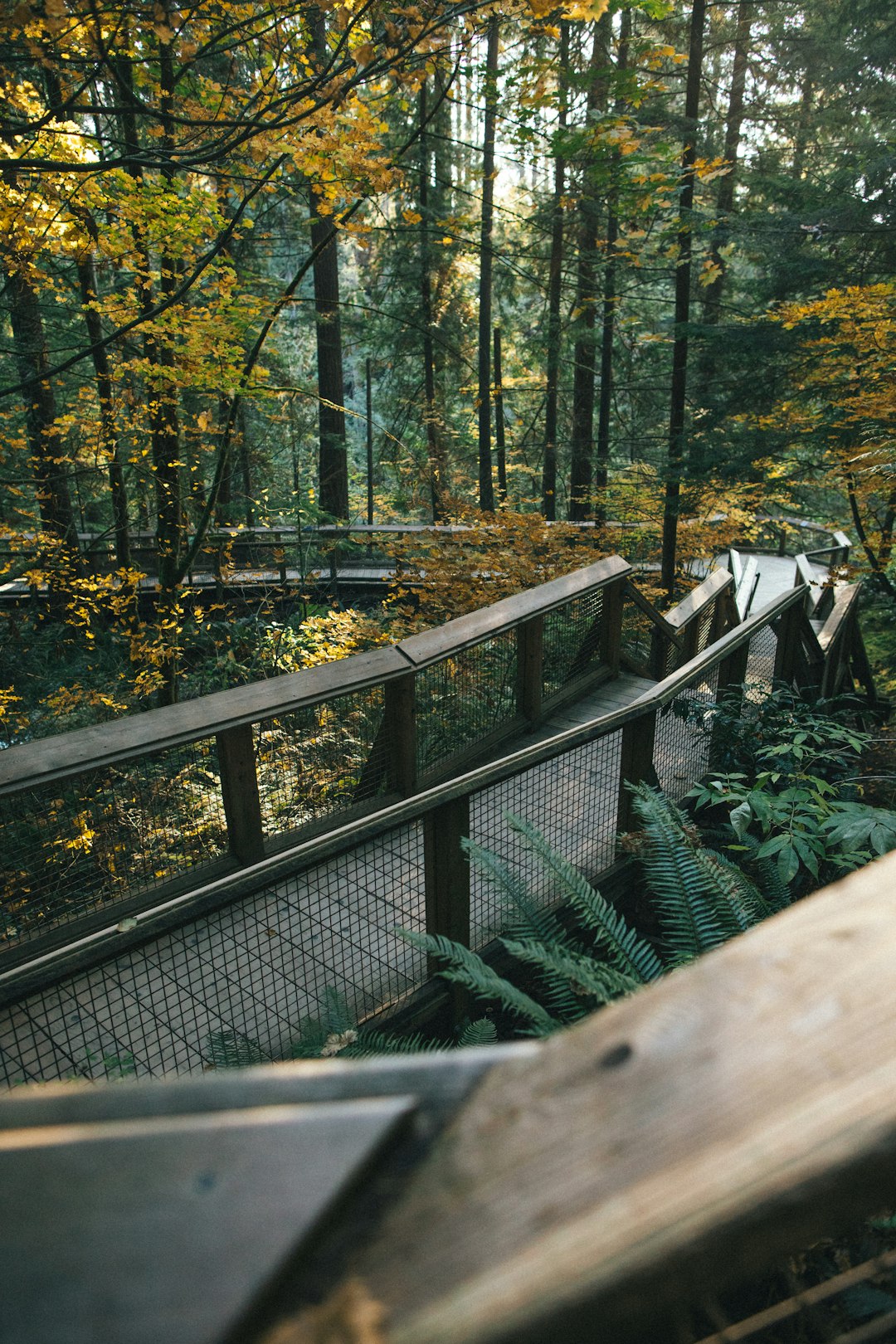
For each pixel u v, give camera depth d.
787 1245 0.36
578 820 3.89
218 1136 0.34
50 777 3.12
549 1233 0.32
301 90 3.53
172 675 7.74
